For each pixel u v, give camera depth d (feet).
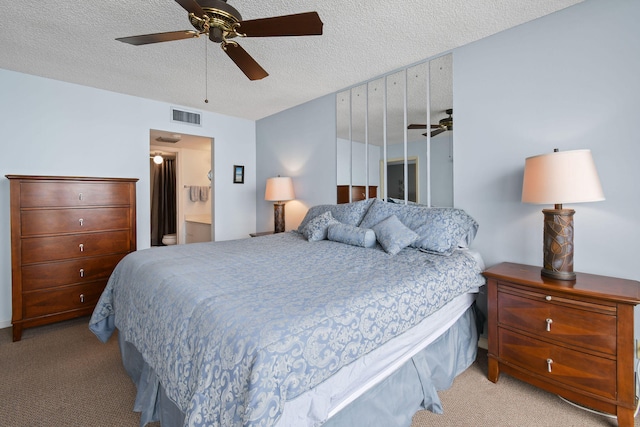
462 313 6.36
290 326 3.10
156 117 11.87
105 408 5.33
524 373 5.58
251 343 2.86
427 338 5.21
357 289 4.24
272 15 6.30
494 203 7.29
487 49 7.28
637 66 5.45
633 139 5.51
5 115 8.87
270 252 6.99
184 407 3.37
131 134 11.23
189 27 6.70
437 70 8.20
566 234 5.48
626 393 4.51
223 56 8.09
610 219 5.79
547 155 5.41
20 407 5.34
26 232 8.13
